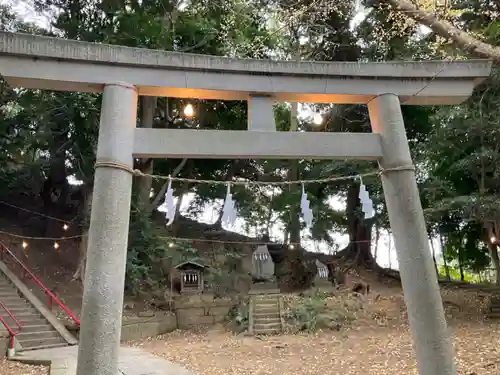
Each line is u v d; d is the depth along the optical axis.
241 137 4.48
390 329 13.05
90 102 12.85
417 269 4.28
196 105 17.44
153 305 15.55
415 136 17.50
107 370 3.55
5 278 13.55
